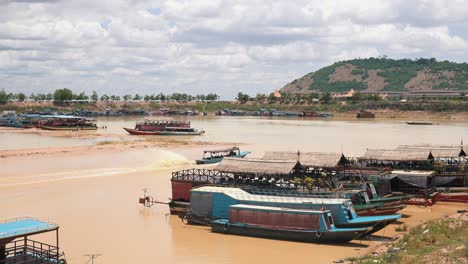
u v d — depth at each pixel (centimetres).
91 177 7694
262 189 5216
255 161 5525
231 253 4225
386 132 16512
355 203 5250
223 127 18975
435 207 6031
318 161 6009
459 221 4959
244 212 4775
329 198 4906
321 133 16025
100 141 13150
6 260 3538
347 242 4488
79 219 5253
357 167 6347
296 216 4569
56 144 12262
